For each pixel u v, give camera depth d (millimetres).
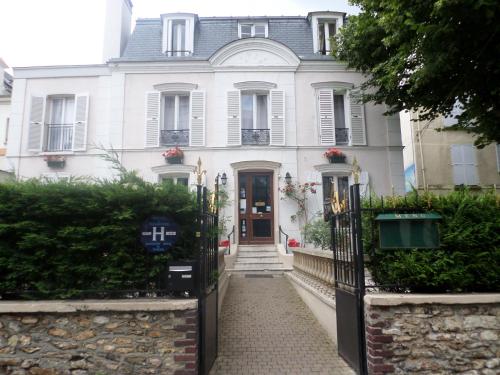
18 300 3994
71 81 13383
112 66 13258
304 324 6180
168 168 12758
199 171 4301
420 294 3967
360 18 9234
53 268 4023
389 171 13055
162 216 4121
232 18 15078
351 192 4312
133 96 13234
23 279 4027
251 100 13617
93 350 3787
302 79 13484
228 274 9266
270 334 5746
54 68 13336
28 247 3959
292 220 12648
